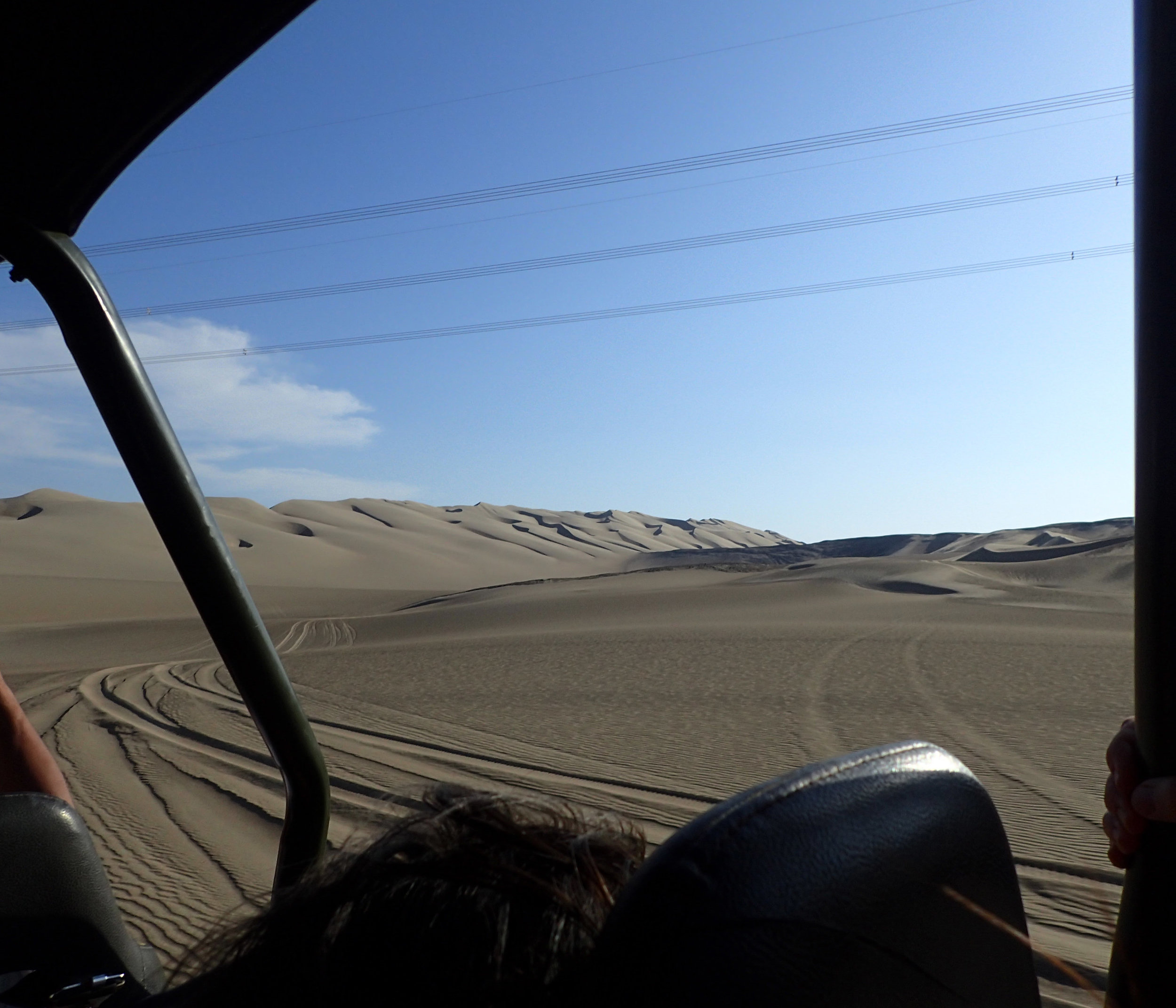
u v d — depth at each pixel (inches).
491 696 623.8
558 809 28.9
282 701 56.3
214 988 26.1
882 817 25.5
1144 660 37.1
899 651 808.3
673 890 21.4
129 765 409.7
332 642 1349.7
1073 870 234.8
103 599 2513.5
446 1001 22.3
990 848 28.5
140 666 1029.8
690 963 20.7
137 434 54.2
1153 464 36.0
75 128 47.9
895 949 24.3
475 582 4805.6
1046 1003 153.1
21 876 62.7
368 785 352.5
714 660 783.1
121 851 277.9
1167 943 37.8
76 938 63.7
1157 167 35.3
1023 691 569.9
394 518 6742.1
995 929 27.9
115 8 41.9
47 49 43.8
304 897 26.1
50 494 5408.5
